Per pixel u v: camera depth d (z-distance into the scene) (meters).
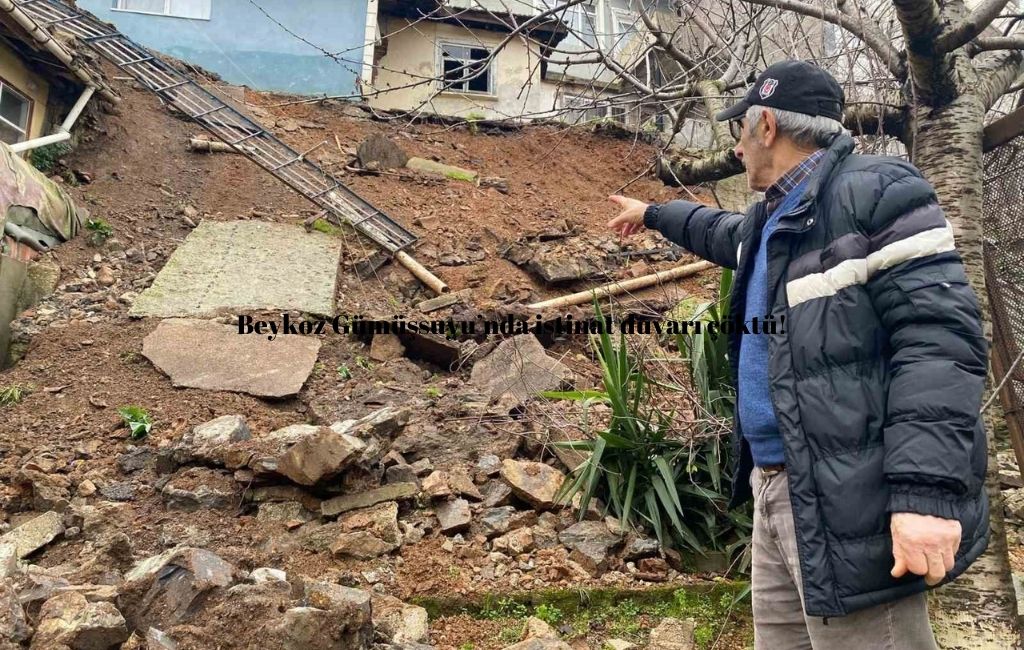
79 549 3.26
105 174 7.75
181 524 3.46
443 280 7.18
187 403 4.61
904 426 1.60
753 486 2.15
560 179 10.31
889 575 1.66
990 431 2.57
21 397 4.61
